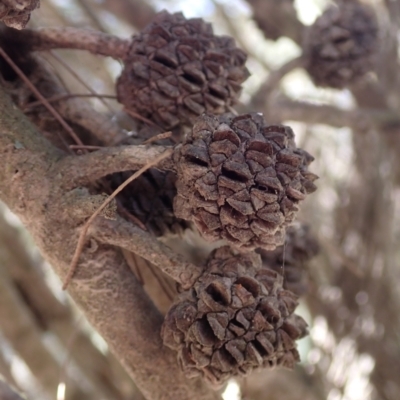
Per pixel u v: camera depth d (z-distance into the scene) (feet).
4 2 0.34
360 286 0.83
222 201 0.36
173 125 0.44
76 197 0.38
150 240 0.39
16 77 0.45
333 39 0.66
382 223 0.84
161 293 0.48
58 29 0.45
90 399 0.80
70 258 0.39
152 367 0.41
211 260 0.39
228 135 0.36
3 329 0.76
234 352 0.37
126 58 0.46
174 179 0.43
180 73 0.44
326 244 0.74
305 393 0.83
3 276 0.77
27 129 0.40
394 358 0.80
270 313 0.38
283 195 0.36
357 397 0.81
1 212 0.84
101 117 0.46
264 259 0.49
